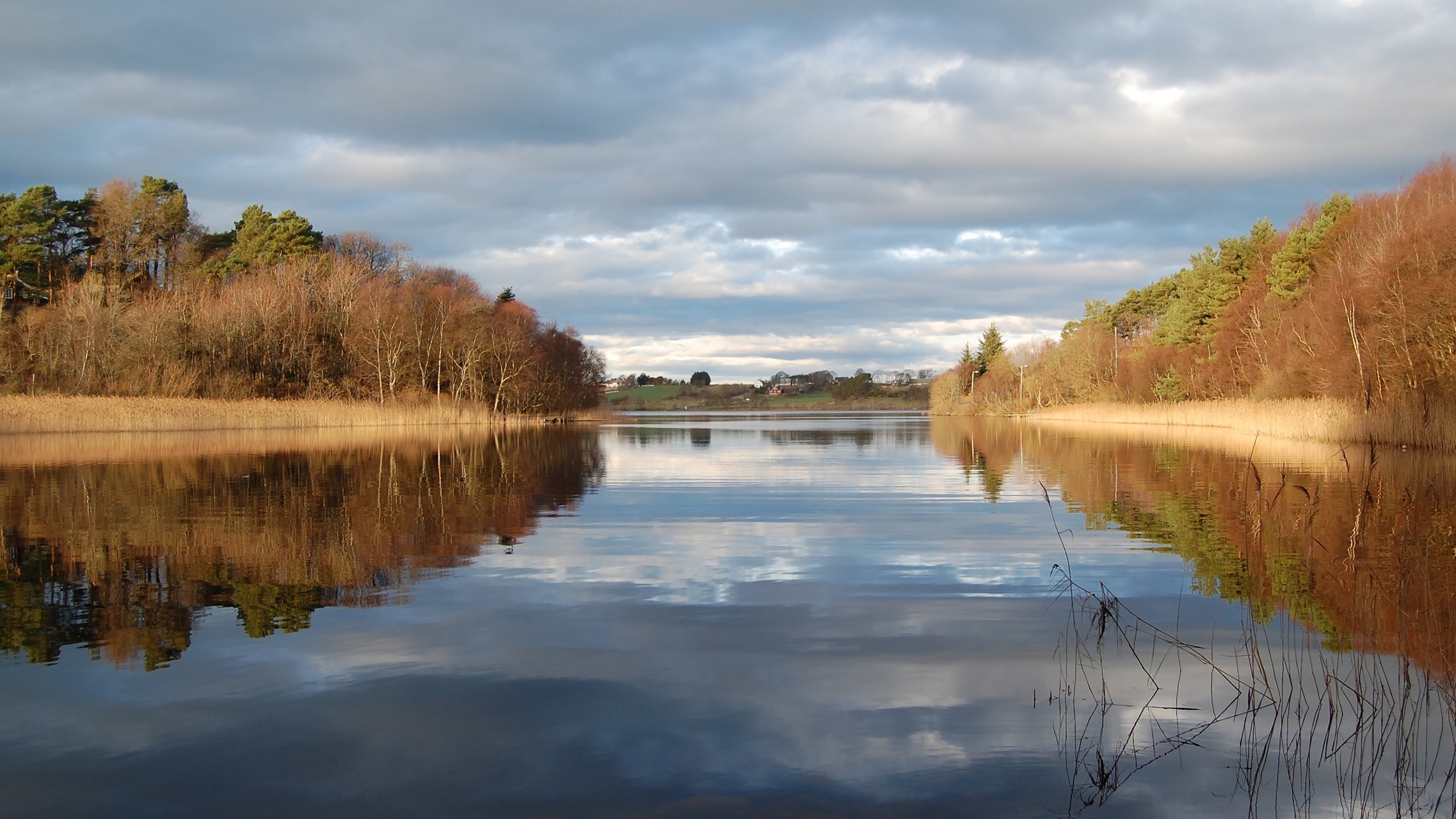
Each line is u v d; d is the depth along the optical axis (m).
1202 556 11.90
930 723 6.27
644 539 13.59
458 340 66.69
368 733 6.09
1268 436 40.12
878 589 10.16
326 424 53.97
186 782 5.42
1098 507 16.78
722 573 11.03
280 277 64.06
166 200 76.00
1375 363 31.73
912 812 5.04
